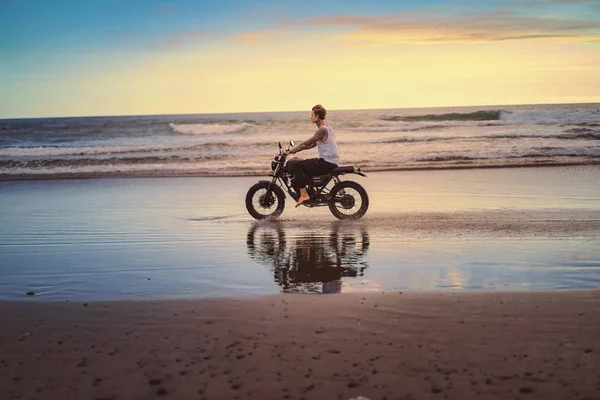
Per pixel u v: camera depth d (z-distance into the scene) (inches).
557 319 176.4
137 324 179.2
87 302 206.2
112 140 1166.3
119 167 820.0
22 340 165.6
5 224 408.8
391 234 344.2
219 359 147.9
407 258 277.3
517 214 410.0
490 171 730.8
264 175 748.6
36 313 193.0
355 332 167.3
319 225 386.6
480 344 155.6
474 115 1309.1
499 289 216.8
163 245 324.5
